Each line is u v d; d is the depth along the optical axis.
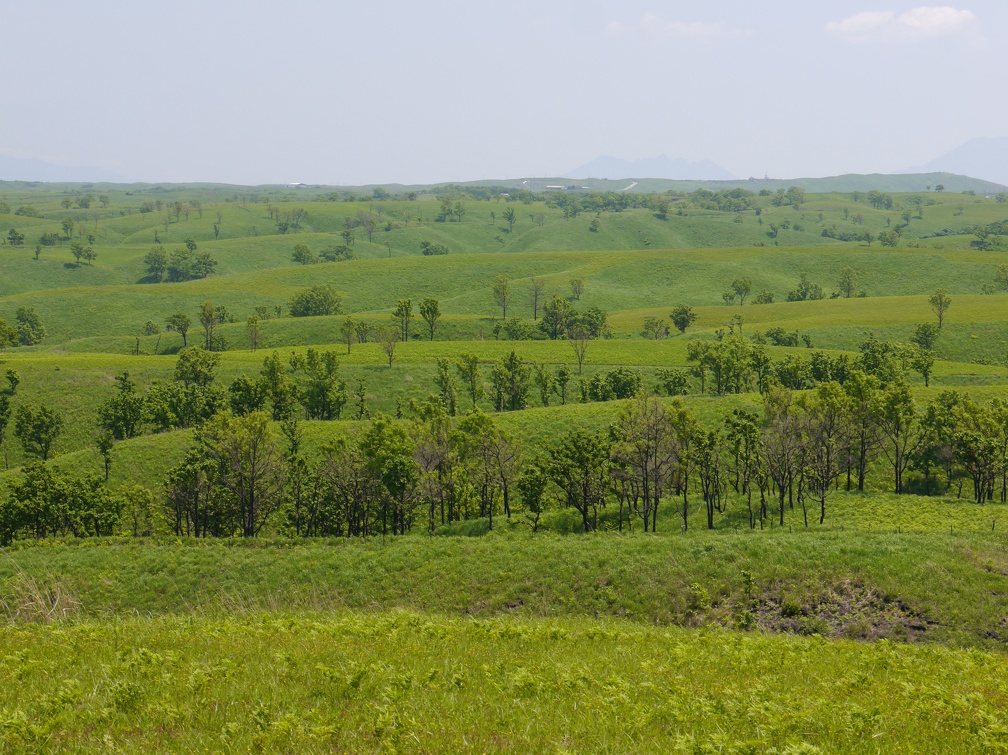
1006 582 34.19
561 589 39.12
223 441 70.81
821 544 39.91
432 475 67.25
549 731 11.14
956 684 16.19
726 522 67.06
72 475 77.25
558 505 74.19
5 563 47.28
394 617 23.36
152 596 43.16
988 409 83.31
